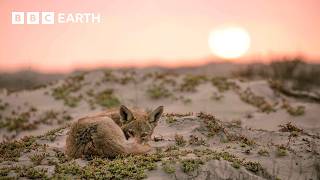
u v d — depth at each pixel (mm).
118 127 37031
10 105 74750
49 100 75812
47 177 32875
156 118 40688
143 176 32031
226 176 32719
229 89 77688
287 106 67250
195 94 75625
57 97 75875
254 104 71562
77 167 33750
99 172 32656
